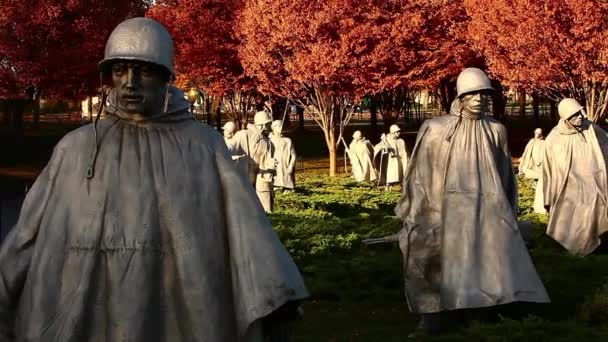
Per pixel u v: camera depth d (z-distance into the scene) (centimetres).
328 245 1703
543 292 1004
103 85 462
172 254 443
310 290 1334
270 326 462
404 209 1070
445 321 1071
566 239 1580
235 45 4947
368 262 1500
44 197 452
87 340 436
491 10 3919
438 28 4472
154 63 448
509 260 1010
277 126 2992
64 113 7950
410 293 1053
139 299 436
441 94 5622
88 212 443
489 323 1004
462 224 1020
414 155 1063
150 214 443
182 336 440
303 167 4619
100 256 441
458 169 1034
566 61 3731
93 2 4525
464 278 1007
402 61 4378
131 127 459
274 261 445
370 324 1154
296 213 2281
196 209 448
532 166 3334
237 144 2358
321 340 1062
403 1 4338
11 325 450
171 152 455
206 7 5022
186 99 473
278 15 4222
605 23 3584
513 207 1053
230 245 450
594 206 1571
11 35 4341
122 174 448
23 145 5138
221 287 445
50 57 4441
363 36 4175
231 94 5366
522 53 3841
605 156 1598
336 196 2731
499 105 5550
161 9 5084
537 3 3669
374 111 5797
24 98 4675
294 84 4428
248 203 454
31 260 445
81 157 452
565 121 1603
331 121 4331
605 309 1098
